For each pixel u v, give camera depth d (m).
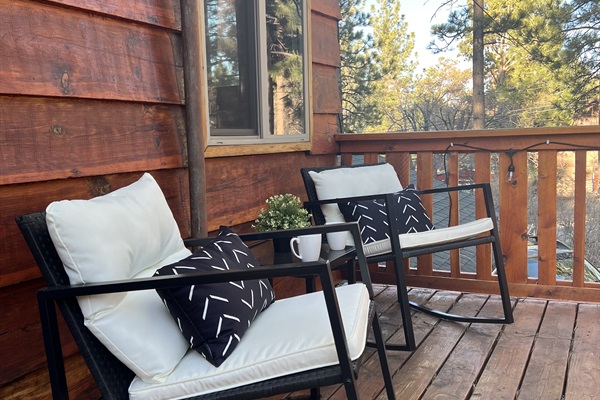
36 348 1.63
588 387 2.09
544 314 2.93
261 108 2.93
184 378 1.36
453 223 3.44
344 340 1.31
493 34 11.15
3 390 1.53
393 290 3.49
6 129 1.52
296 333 1.42
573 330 2.68
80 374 1.83
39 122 1.62
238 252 1.74
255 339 1.44
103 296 1.35
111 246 1.42
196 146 2.24
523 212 3.22
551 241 3.16
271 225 2.46
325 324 1.45
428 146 3.46
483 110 11.23
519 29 10.47
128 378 1.40
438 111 13.27
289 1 3.19
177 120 2.24
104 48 1.85
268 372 1.35
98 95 1.81
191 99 2.22
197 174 2.25
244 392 1.34
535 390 2.08
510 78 11.00
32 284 1.62
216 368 1.36
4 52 1.50
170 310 1.42
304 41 3.35
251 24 2.88
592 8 9.91
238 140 2.70
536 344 2.52
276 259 2.36
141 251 1.56
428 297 3.32
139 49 2.02
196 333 1.40
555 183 3.12
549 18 10.22
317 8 3.59
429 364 2.34
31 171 1.59
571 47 10.09
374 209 2.88
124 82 1.93
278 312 1.65
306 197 3.43
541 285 3.19
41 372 1.65
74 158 1.73
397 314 3.02
